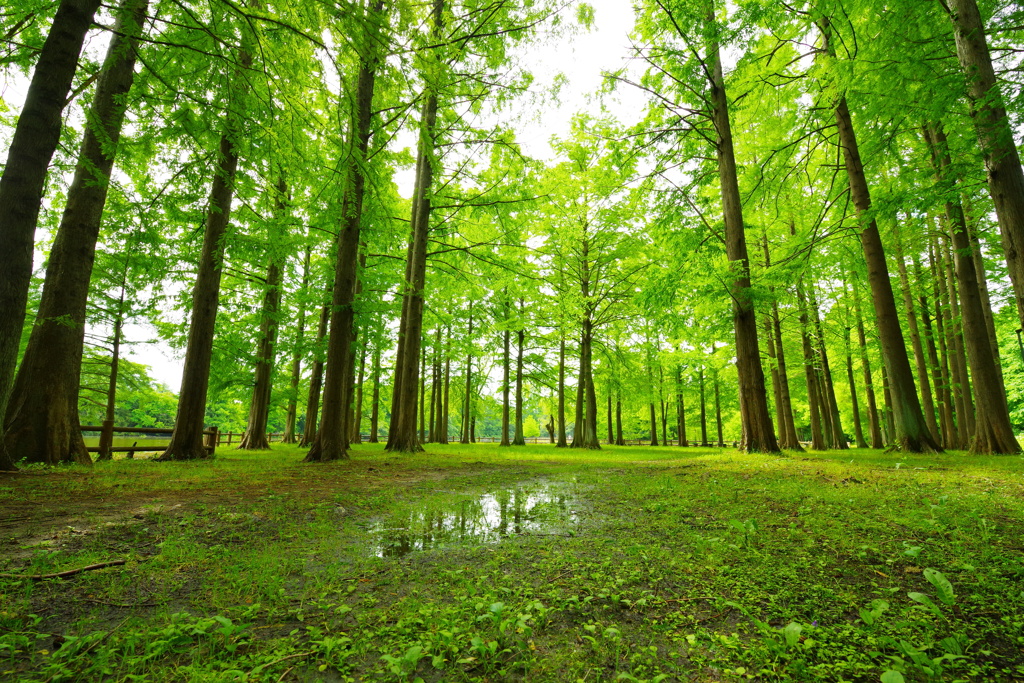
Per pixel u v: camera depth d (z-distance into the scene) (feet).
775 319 58.95
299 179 28.17
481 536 13.64
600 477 26.68
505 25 35.42
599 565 10.85
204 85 21.71
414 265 45.06
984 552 11.05
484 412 113.91
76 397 26.12
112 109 26.61
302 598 8.95
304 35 18.02
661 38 40.24
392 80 19.34
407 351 45.19
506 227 45.29
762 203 47.29
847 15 30.22
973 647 7.37
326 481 23.72
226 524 14.15
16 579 9.15
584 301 68.18
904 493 17.71
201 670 6.26
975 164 26.32
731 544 12.06
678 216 42.29
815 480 21.77
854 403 69.56
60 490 18.11
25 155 18.30
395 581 9.87
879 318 35.65
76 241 26.14
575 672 6.54
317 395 58.65
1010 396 84.58
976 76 20.92
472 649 7.02
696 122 42.65
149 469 25.75
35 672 6.14
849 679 6.36
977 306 32.73
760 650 7.03
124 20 18.45
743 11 31.89
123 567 10.20
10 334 18.25
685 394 101.55
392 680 6.24
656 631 7.84
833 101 36.76
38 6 21.53
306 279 61.31
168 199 33.86
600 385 89.56
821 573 10.30
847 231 39.70
